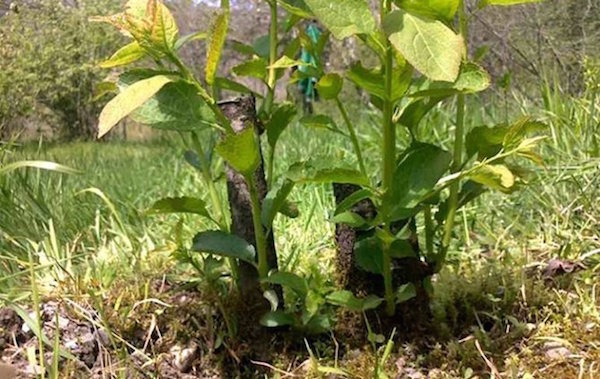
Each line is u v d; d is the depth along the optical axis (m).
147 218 0.76
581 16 1.41
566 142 0.82
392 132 0.42
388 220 0.43
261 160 0.47
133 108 0.38
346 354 0.45
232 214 0.47
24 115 2.16
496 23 1.47
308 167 0.42
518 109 1.16
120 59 0.43
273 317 0.45
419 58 0.36
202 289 0.49
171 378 0.45
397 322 0.46
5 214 0.74
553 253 0.61
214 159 1.00
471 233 0.68
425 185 0.43
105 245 0.68
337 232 0.48
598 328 0.47
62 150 1.78
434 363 0.45
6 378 0.43
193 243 0.45
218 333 0.47
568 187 0.73
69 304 0.49
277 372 0.45
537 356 0.45
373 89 0.41
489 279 0.51
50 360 0.45
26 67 2.22
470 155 0.46
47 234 0.71
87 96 2.47
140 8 0.42
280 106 0.47
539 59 1.30
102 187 1.02
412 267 0.47
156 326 0.48
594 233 0.64
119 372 0.44
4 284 0.57
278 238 0.66
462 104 0.46
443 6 0.40
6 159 0.90
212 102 0.42
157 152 1.46
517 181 0.45
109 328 0.47
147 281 0.52
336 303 0.44
